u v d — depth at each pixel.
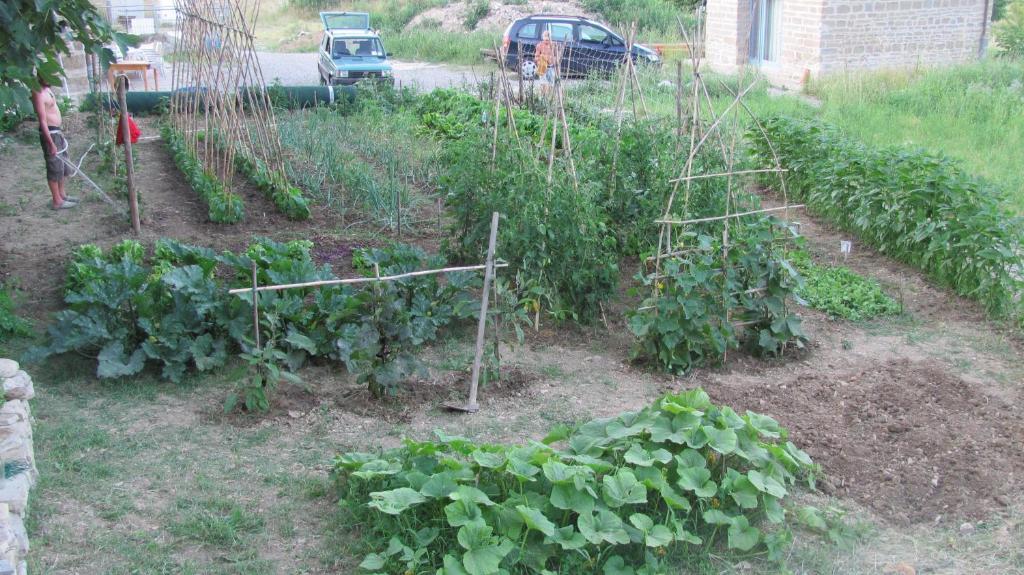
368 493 5.12
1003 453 5.92
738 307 7.76
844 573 4.75
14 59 7.15
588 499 4.70
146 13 31.73
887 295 9.02
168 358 6.79
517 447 5.09
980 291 8.57
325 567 4.67
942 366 7.40
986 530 5.12
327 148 13.45
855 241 10.80
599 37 24.50
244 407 6.41
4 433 5.09
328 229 10.82
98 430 6.00
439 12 35.66
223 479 5.47
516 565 4.55
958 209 8.77
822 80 20.69
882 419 6.38
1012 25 24.80
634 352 7.32
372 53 22.45
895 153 10.42
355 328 7.02
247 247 9.86
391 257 7.94
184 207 11.62
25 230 10.31
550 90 13.95
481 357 6.89
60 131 11.19
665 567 4.62
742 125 13.69
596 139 9.93
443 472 4.85
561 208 7.75
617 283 8.22
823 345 7.86
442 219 11.15
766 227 7.45
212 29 12.97
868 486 5.54
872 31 21.48
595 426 5.48
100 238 10.14
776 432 5.44
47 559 4.62
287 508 5.17
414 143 15.30
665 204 8.50
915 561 4.86
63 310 7.60
